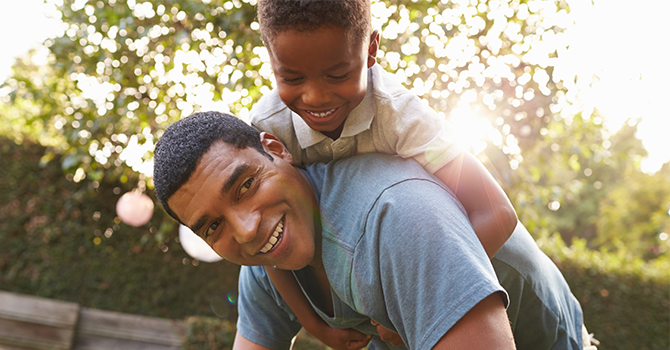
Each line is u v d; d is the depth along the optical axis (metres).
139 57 4.00
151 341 5.91
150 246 6.05
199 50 3.70
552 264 1.51
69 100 4.39
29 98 4.46
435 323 0.94
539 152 4.18
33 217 6.02
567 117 4.01
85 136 4.34
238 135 1.13
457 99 3.53
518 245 1.30
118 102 3.88
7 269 5.90
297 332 1.65
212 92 3.71
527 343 1.41
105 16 3.69
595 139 4.49
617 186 17.06
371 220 1.05
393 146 1.22
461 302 0.92
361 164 1.18
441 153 1.17
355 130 1.21
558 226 17.55
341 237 1.11
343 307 1.25
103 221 6.12
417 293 0.97
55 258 6.00
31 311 5.59
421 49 3.50
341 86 1.10
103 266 6.07
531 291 1.32
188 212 1.10
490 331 0.92
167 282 6.16
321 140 1.26
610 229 15.34
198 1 3.47
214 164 1.08
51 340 5.60
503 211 1.18
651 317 6.44
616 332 6.42
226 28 3.44
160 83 3.96
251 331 1.60
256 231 1.08
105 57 3.90
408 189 1.04
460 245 0.97
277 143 1.22
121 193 6.15
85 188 6.11
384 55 3.42
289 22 1.02
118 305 6.04
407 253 0.98
